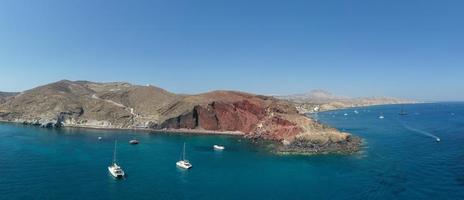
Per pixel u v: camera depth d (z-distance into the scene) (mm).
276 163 129625
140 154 145875
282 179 106875
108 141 182125
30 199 85812
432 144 164750
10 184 98125
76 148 157500
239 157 142000
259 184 101438
